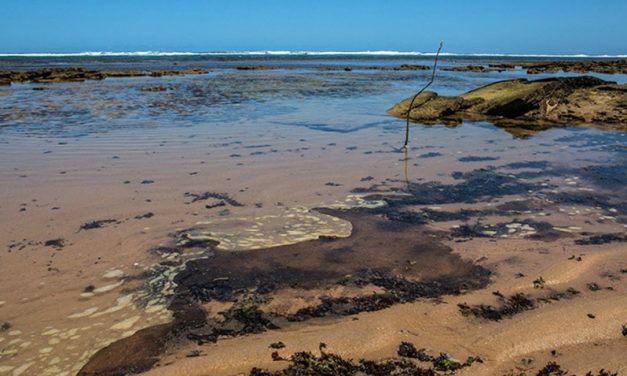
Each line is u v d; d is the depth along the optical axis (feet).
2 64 228.84
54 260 18.51
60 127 47.62
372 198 25.98
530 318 14.34
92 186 27.66
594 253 18.79
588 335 13.48
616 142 42.29
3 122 50.72
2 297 15.89
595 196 26.45
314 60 357.82
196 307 15.40
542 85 61.72
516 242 20.26
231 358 12.69
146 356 12.96
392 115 59.36
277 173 30.73
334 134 45.39
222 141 41.06
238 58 394.11
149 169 31.45
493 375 11.90
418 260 18.66
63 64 235.20
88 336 13.85
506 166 33.14
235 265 18.25
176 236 20.81
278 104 69.97
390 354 12.78
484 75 160.76
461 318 14.57
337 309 15.25
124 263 18.34
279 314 14.99
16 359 12.87
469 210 24.23
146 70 176.35
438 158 35.53
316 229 21.67
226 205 24.73
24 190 26.81
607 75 146.41
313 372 12.07
